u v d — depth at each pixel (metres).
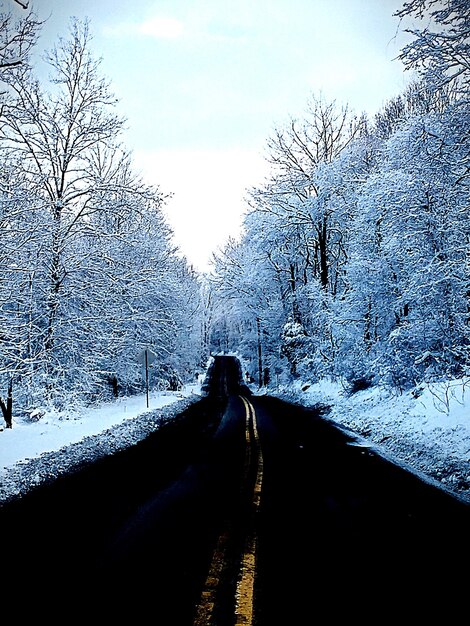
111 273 17.72
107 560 4.32
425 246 13.91
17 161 16.22
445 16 9.23
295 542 4.77
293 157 32.31
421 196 13.09
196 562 4.26
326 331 27.03
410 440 10.48
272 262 37.44
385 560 4.30
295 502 6.22
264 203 33.41
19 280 13.89
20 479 7.69
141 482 7.47
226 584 3.81
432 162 11.71
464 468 7.58
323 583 3.83
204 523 5.39
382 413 14.51
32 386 14.03
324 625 3.18
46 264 15.95
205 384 50.38
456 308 13.41
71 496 6.65
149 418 17.17
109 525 5.34
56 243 16.34
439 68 9.88
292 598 3.57
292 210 31.77
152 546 4.67
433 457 8.70
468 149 11.10
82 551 4.55
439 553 4.48
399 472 8.00
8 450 10.01
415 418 12.09
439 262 12.73
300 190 31.98
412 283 13.99
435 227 13.38
